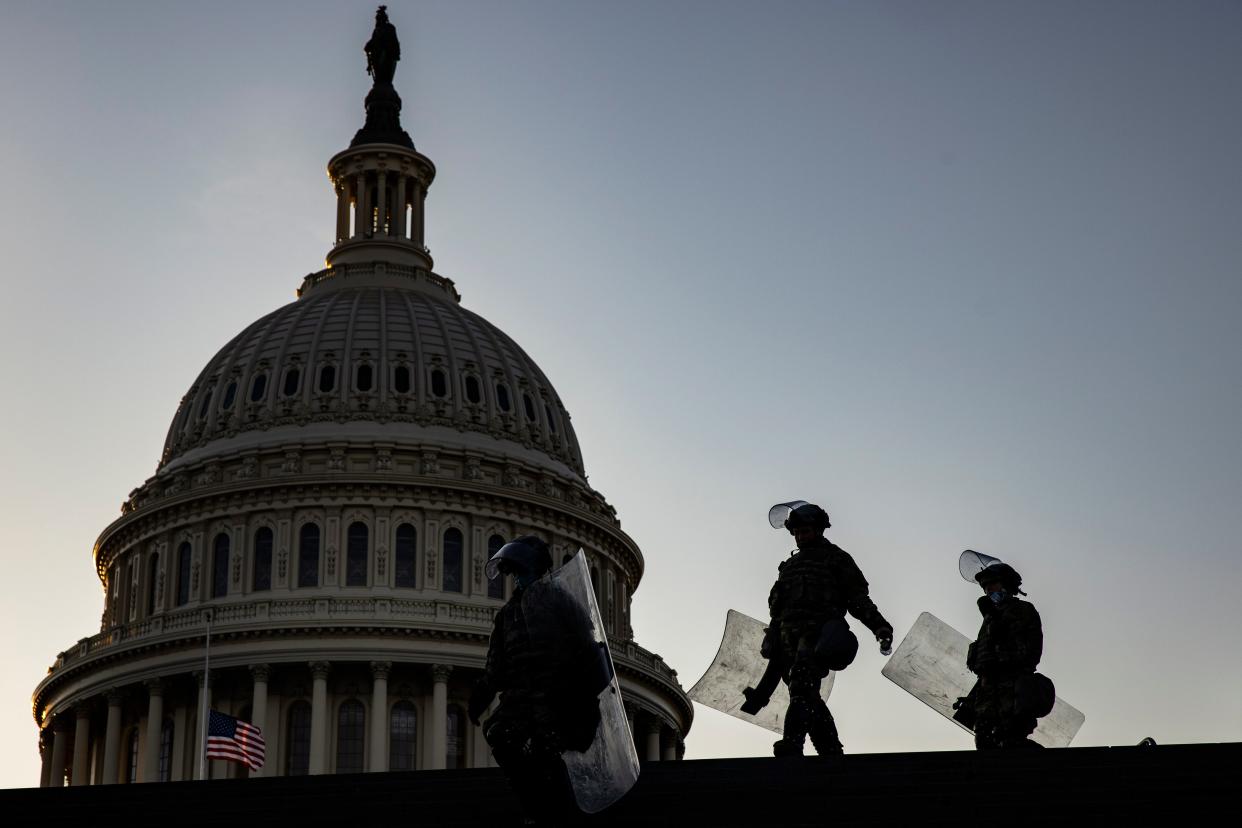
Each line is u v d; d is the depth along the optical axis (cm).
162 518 9456
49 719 9369
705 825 2041
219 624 8800
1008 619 2394
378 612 8831
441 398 9744
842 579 2333
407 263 10850
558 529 9594
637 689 9169
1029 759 2173
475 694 1903
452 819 2117
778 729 2359
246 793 2248
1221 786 2075
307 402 9638
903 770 2172
